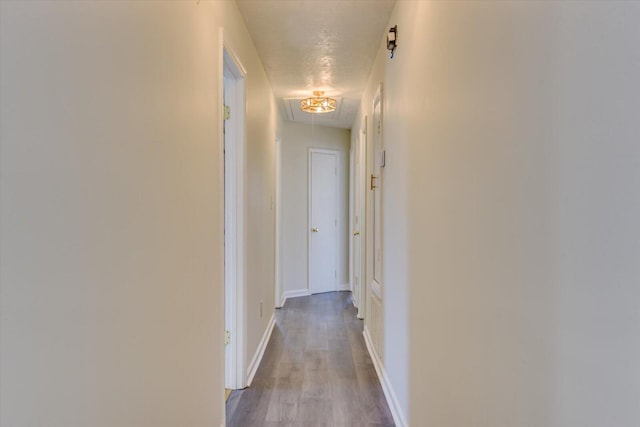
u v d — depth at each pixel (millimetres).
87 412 817
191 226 1501
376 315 3102
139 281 1054
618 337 567
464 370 1210
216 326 1890
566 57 688
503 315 942
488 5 1022
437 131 1495
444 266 1410
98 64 855
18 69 634
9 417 619
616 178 569
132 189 1015
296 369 3031
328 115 5180
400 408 2186
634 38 535
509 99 907
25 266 650
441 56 1443
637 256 531
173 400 1311
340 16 2490
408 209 2002
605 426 595
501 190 951
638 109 528
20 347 641
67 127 753
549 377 746
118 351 942
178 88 1354
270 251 4012
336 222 6016
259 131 3262
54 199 718
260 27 2643
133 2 1017
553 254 731
